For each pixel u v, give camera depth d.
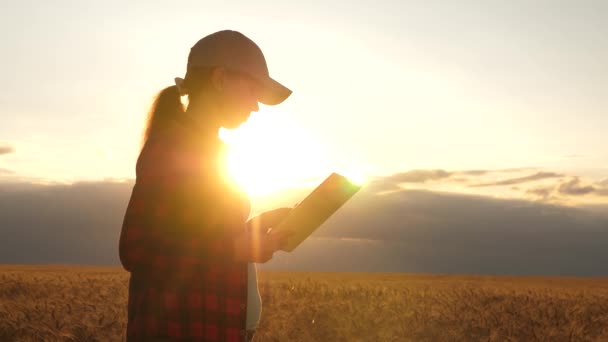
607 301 16.50
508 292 18.52
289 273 60.62
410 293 16.62
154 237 2.85
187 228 2.88
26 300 14.10
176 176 2.89
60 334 9.84
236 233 2.92
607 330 12.64
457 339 11.47
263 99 3.16
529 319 13.47
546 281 55.50
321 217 2.97
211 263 2.88
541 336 11.96
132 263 2.87
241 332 2.93
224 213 2.91
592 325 13.12
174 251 2.86
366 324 12.05
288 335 10.99
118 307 12.63
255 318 3.33
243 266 2.97
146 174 2.92
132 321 2.90
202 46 3.10
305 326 11.62
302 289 17.00
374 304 13.83
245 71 3.05
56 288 16.97
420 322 12.43
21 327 9.90
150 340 2.81
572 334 11.99
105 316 11.21
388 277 56.84
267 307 13.66
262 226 3.17
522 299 16.50
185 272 2.84
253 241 2.92
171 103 3.17
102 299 14.39
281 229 2.96
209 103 3.07
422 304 14.41
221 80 3.04
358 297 15.59
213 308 2.84
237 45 3.08
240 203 2.99
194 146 2.97
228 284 2.89
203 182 2.91
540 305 15.05
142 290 2.88
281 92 3.13
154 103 3.19
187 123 3.04
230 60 3.05
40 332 9.91
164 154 2.93
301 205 2.96
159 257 2.85
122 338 10.27
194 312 2.82
